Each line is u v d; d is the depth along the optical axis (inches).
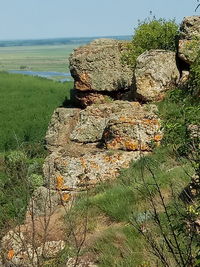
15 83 2573.8
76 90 853.2
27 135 1360.7
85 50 842.8
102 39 870.4
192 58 724.0
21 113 1734.7
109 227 406.6
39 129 1434.5
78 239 389.4
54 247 378.6
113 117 621.0
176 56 755.4
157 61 730.8
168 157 527.2
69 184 562.6
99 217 433.7
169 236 338.3
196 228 257.0
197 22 751.1
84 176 569.9
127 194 454.3
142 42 846.5
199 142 265.3
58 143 770.2
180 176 441.4
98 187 549.0
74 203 494.9
